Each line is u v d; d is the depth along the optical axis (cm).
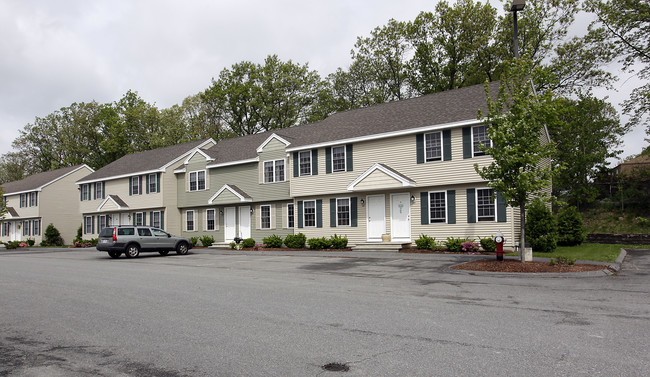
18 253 3466
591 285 1184
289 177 2973
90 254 3009
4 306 1016
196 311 922
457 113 2280
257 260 2142
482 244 2084
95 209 4372
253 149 3344
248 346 664
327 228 2720
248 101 5122
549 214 2064
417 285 1238
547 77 1551
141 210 3900
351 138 2589
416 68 4138
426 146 2344
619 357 582
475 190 2188
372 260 1962
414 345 652
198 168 3581
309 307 944
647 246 2422
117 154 6034
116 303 1028
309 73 5278
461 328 744
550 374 523
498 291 1111
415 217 2373
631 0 2848
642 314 835
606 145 3378
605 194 3212
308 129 3094
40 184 5022
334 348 646
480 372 534
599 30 3136
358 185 2488
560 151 3188
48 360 623
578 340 662
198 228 3578
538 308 897
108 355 639
